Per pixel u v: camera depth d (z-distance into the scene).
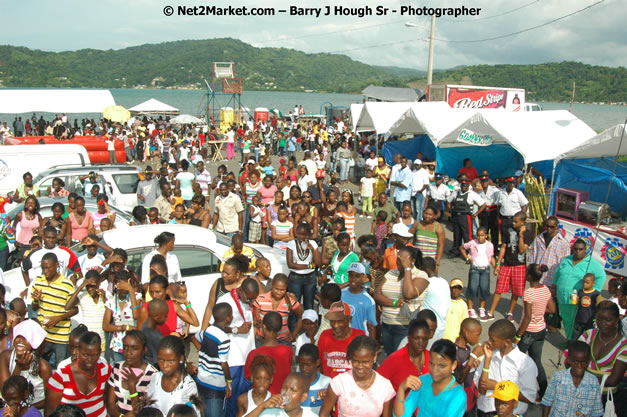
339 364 5.08
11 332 5.55
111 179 13.64
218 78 42.78
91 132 34.28
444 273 11.21
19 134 33.94
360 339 4.10
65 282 6.18
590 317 6.94
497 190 12.50
